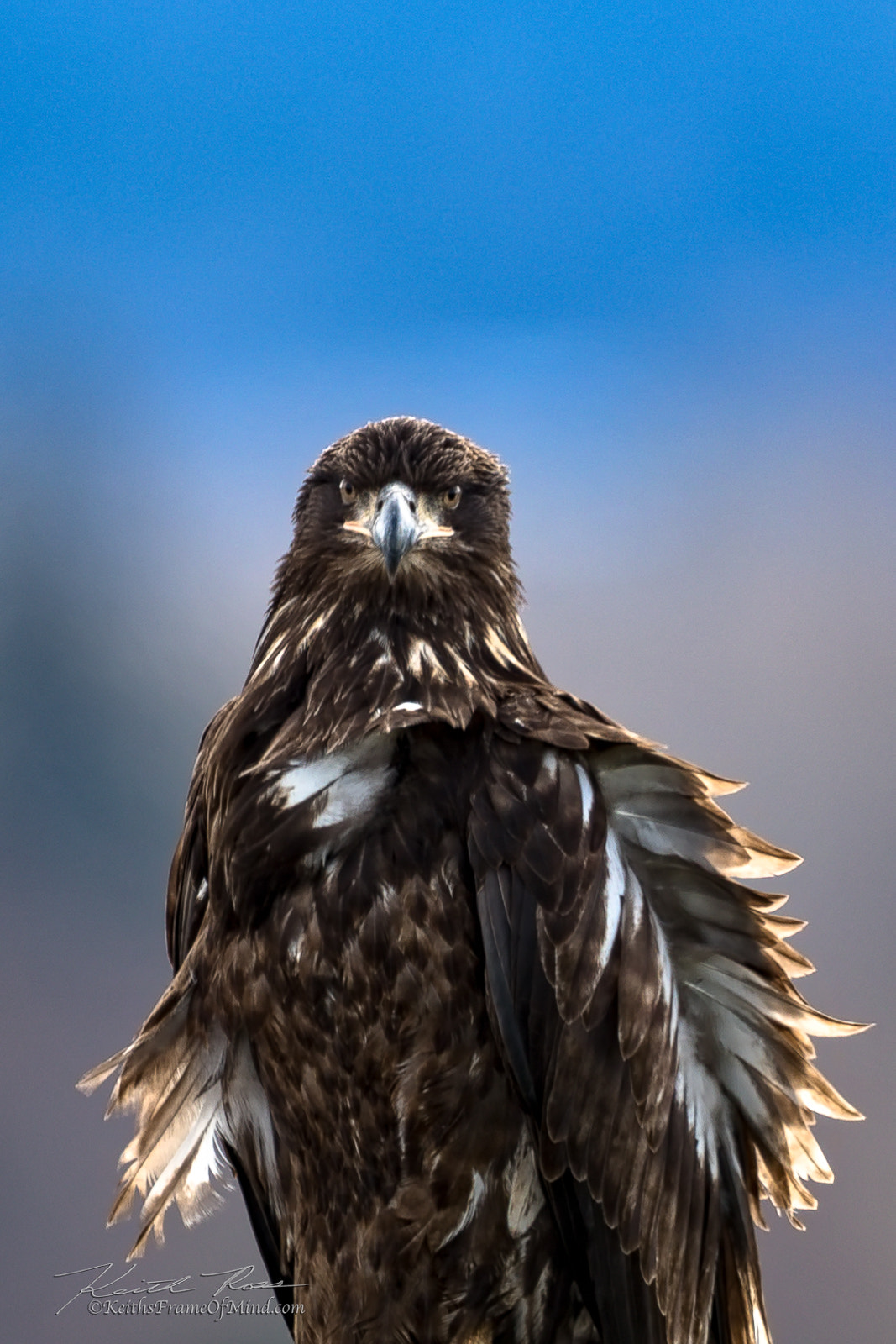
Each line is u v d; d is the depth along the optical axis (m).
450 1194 10.82
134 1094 10.87
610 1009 10.78
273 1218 10.91
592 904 10.78
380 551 10.88
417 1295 10.83
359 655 10.87
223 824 10.83
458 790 10.80
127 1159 10.88
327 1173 10.84
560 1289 10.84
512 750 10.80
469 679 10.84
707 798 10.80
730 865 10.79
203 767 10.89
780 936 10.81
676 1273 10.80
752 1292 10.84
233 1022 10.84
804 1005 10.79
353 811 10.80
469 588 10.91
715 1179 10.82
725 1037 10.81
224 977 10.84
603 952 10.78
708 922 10.80
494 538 10.94
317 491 10.95
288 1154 10.87
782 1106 10.81
